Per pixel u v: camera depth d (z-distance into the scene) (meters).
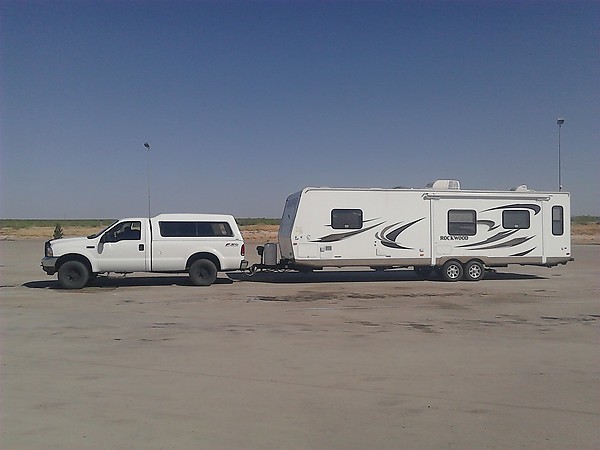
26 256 31.92
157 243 17.67
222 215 18.33
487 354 8.88
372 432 5.65
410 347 9.35
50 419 5.98
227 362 8.37
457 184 19.92
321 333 10.53
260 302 14.63
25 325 11.34
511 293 16.55
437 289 17.48
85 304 14.24
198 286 18.06
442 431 5.68
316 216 18.84
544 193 20.16
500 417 6.08
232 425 5.83
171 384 7.25
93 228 66.94
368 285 18.59
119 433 5.60
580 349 9.24
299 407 6.38
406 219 19.34
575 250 37.72
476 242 19.73
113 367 8.08
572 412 6.24
